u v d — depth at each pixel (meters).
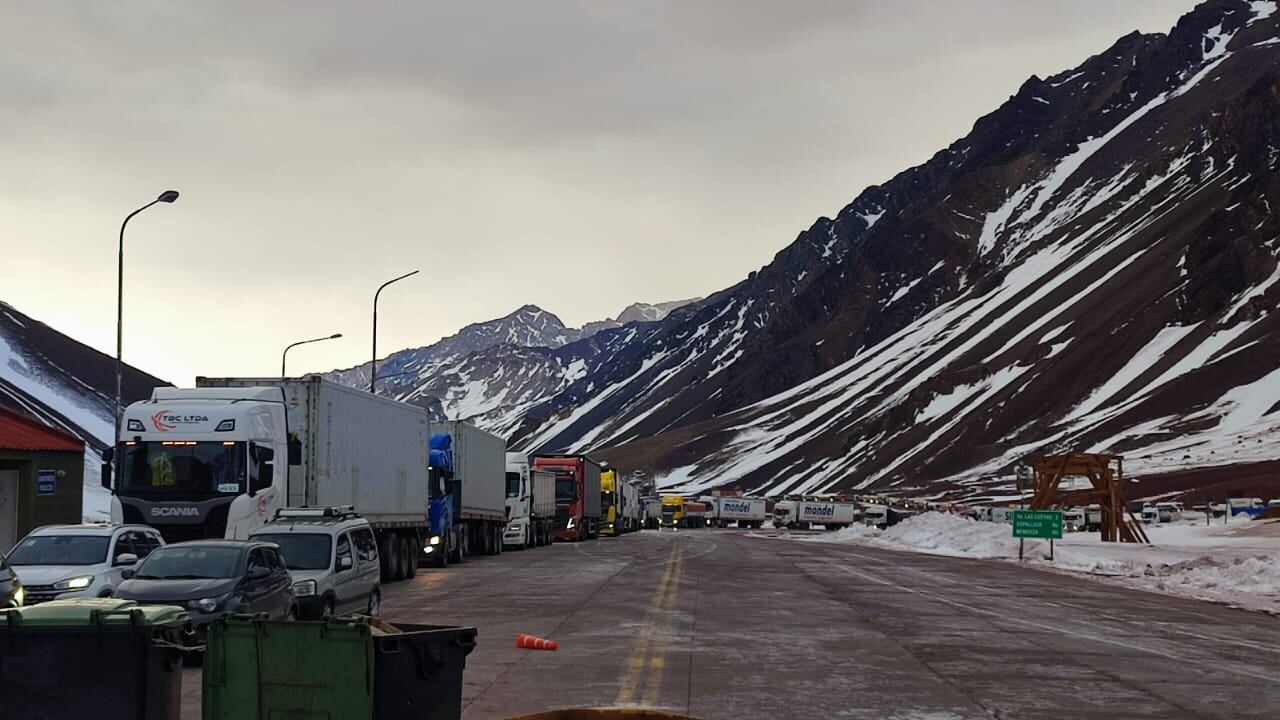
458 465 45.09
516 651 17.70
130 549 21.56
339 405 31.50
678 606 25.39
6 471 38.53
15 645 8.37
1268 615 25.36
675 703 13.38
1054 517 47.94
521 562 45.56
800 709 13.09
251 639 8.30
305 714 8.22
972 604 26.81
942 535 65.75
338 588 20.33
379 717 8.18
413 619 22.47
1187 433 175.12
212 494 26.03
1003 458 197.62
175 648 8.52
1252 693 14.48
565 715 7.64
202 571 17.28
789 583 33.22
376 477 34.25
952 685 14.84
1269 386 181.88
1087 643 19.45
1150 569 39.31
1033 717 12.77
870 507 131.38
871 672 15.86
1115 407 197.12
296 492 29.55
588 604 25.89
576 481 75.56
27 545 20.89
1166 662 17.19
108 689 8.34
